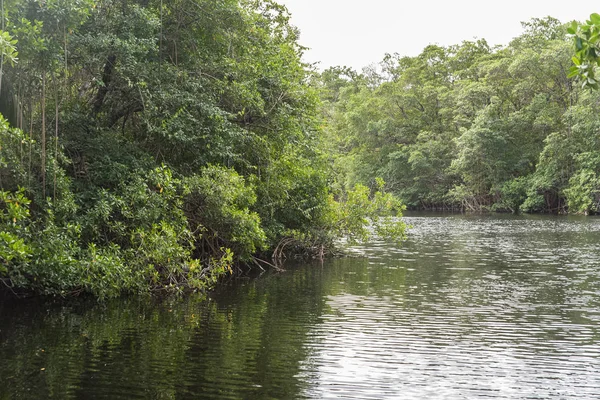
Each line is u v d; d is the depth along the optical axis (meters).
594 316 11.51
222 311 11.72
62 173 12.50
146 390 7.12
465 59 69.62
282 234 19.64
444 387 7.46
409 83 71.50
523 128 58.25
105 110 16.09
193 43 16.72
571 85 56.53
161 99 14.79
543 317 11.41
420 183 65.50
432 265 19.42
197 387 7.27
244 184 17.25
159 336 9.63
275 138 18.03
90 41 13.63
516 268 18.66
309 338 9.68
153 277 13.39
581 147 52.19
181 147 16.11
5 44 8.97
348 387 7.39
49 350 8.65
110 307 11.87
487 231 34.97
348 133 71.25
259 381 7.55
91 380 7.41
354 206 21.80
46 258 11.47
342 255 22.28
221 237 16.38
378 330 10.30
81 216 12.98
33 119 13.67
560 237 30.52
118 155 14.66
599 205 51.22
